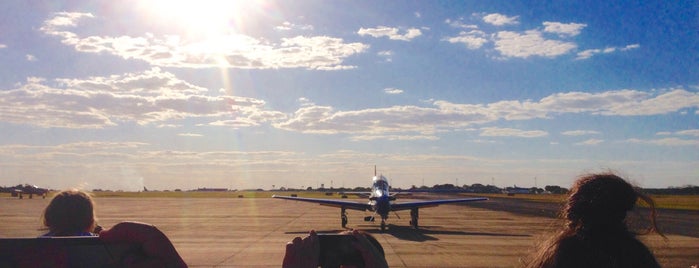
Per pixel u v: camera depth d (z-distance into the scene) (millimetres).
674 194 128875
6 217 32312
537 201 82250
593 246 2930
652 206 3277
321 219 34406
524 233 24016
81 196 3191
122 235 2688
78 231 3121
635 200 3078
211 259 14547
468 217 38094
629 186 3061
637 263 2889
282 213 41875
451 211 48531
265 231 23906
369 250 2770
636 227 3516
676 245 18672
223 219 32625
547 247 3107
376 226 29266
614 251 2898
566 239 3035
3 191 138000
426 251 16812
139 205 56125
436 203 28594
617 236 2998
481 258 15125
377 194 26859
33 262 2584
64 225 3088
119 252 2678
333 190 173500
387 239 21047
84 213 3150
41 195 99375
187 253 15805
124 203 63062
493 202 76375
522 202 76875
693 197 110688
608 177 3084
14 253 2582
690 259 15125
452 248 17703
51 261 2584
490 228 27328
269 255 15383
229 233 22797
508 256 15570
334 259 2789
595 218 2998
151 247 2682
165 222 29688
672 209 50531
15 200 69938
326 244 2811
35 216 33406
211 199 90125
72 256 2623
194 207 51062
